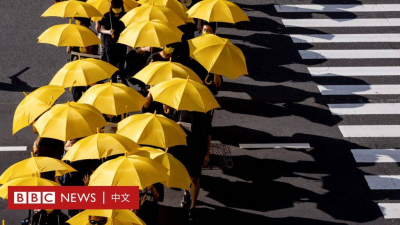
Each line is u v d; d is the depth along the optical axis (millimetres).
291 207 9578
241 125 11648
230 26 15234
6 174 6910
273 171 10406
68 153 7180
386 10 16344
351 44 14719
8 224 8938
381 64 13977
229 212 9367
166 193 9758
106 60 11875
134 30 9922
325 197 9859
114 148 7059
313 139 11367
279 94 12742
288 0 16641
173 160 7316
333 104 12500
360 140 11422
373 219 9445
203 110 8117
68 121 7520
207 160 9406
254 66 13664
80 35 9859
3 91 12211
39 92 8289
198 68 10133
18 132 11086
